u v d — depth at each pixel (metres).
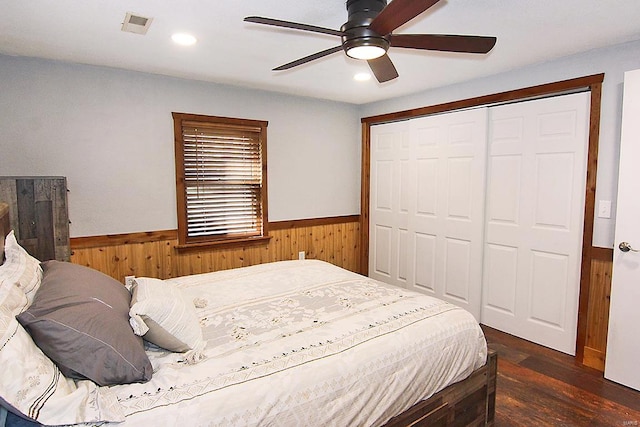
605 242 2.73
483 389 2.05
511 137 3.28
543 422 2.21
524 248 3.25
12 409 1.07
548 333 3.13
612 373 2.63
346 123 4.64
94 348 1.29
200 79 3.49
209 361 1.48
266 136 4.00
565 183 2.96
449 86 3.69
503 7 1.99
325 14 2.09
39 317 1.26
